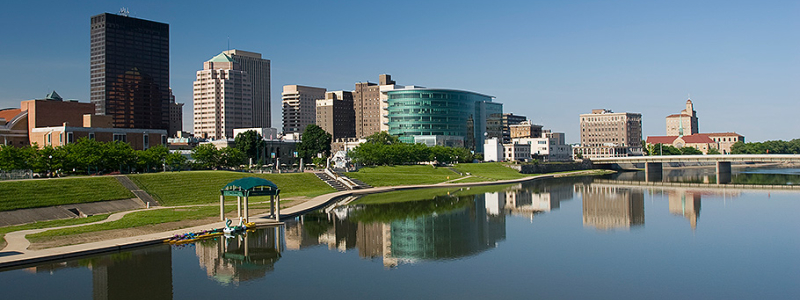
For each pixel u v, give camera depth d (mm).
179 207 136000
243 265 86625
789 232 115750
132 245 92812
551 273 84188
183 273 81000
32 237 94938
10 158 152500
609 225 126000
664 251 98500
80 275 78438
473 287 77188
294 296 72562
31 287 72938
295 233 112125
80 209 123938
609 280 80562
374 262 90062
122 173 174125
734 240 107875
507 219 134750
